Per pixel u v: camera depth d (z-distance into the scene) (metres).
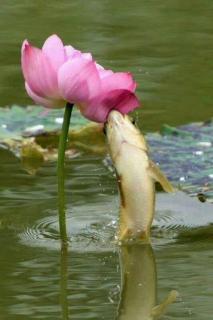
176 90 9.84
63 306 5.59
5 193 7.39
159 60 10.83
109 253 6.39
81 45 11.35
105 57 10.90
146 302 5.65
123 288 5.84
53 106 6.34
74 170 7.94
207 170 7.35
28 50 6.10
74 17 12.63
